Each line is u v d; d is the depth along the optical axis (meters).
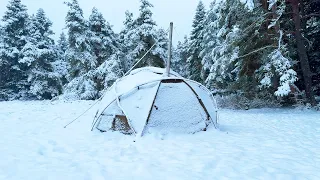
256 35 16.20
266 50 15.62
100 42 26.31
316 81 18.16
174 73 9.25
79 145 6.78
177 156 5.98
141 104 8.06
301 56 15.23
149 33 24.72
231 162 5.61
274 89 16.91
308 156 6.14
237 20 16.89
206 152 6.34
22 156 5.68
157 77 8.55
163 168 5.18
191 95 8.75
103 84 23.64
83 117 11.16
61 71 35.19
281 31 14.36
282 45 14.59
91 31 26.11
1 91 28.47
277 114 13.61
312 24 17.88
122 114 8.16
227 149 6.64
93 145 6.81
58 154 6.00
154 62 25.67
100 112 8.45
